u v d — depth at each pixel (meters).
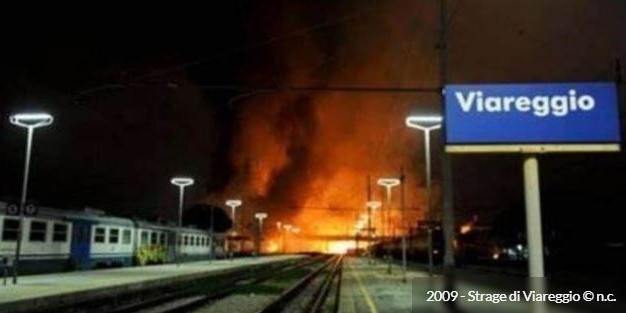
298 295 31.52
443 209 14.60
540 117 7.48
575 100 7.49
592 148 7.40
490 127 7.52
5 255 31.50
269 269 61.12
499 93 7.57
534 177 7.57
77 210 40.53
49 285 26.38
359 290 29.58
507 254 59.97
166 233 59.28
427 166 30.22
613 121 7.43
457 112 7.57
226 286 37.25
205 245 78.06
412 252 80.56
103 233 43.94
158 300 25.59
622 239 34.88
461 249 67.75
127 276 34.03
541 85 7.53
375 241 111.69
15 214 27.73
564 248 35.94
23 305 19.86
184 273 39.28
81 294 23.53
